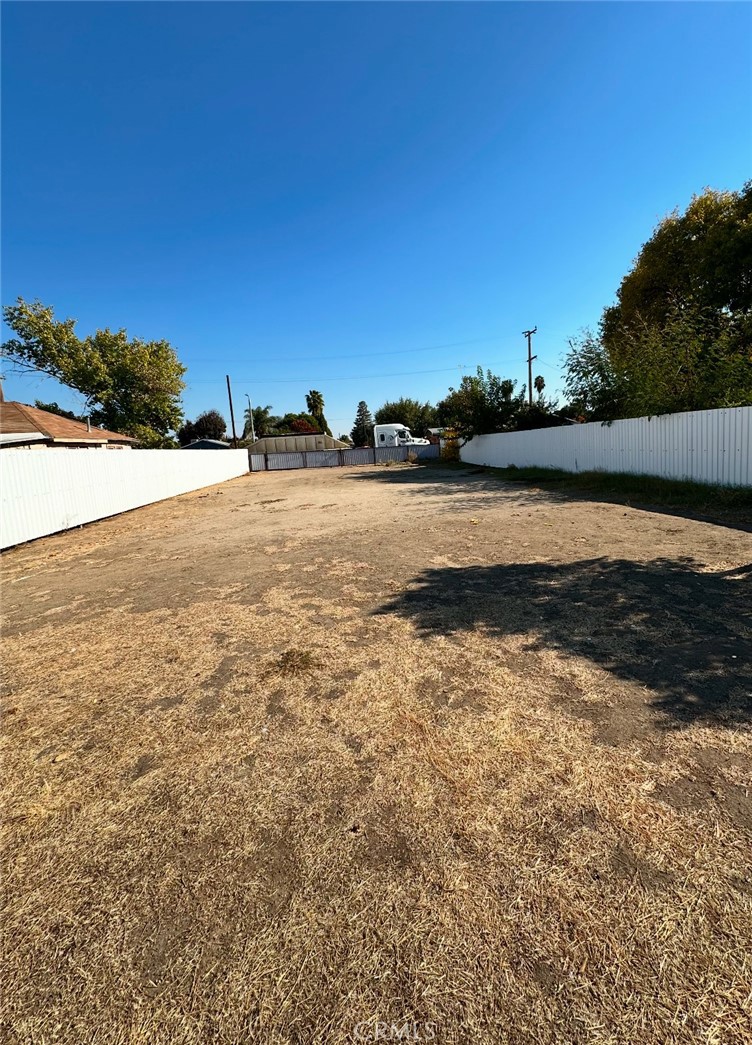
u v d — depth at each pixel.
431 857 1.59
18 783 2.11
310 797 1.91
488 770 1.98
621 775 1.89
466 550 5.67
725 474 8.32
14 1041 1.16
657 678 2.57
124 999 1.24
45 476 8.89
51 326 25.91
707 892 1.40
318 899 1.47
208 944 1.36
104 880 1.59
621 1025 1.11
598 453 12.43
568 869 1.51
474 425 22.00
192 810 1.89
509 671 2.76
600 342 12.95
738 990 1.16
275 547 6.57
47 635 3.88
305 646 3.31
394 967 1.27
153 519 10.61
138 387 28.56
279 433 60.03
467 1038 1.11
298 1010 1.19
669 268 15.71
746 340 10.58
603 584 4.12
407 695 2.59
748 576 4.10
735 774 1.86
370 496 12.24
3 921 1.47
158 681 2.96
